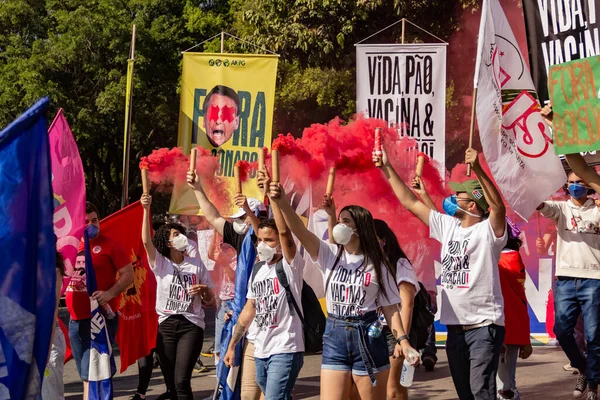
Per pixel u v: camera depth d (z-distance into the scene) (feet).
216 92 33.42
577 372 31.58
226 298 31.24
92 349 23.72
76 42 90.27
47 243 12.03
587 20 26.76
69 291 24.02
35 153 12.12
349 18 59.62
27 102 88.79
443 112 32.81
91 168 114.73
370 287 17.99
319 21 60.44
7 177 12.00
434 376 32.32
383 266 18.28
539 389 28.86
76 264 24.09
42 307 11.93
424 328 20.81
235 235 24.21
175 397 25.62
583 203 26.63
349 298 18.06
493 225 19.27
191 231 36.94
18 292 11.87
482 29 20.97
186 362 24.64
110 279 24.32
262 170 19.29
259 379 19.99
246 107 33.32
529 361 34.71
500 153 20.88
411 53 32.94
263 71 33.32
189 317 24.88
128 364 26.94
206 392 30.35
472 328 19.45
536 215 37.88
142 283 27.35
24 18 96.43
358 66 33.24
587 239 26.32
